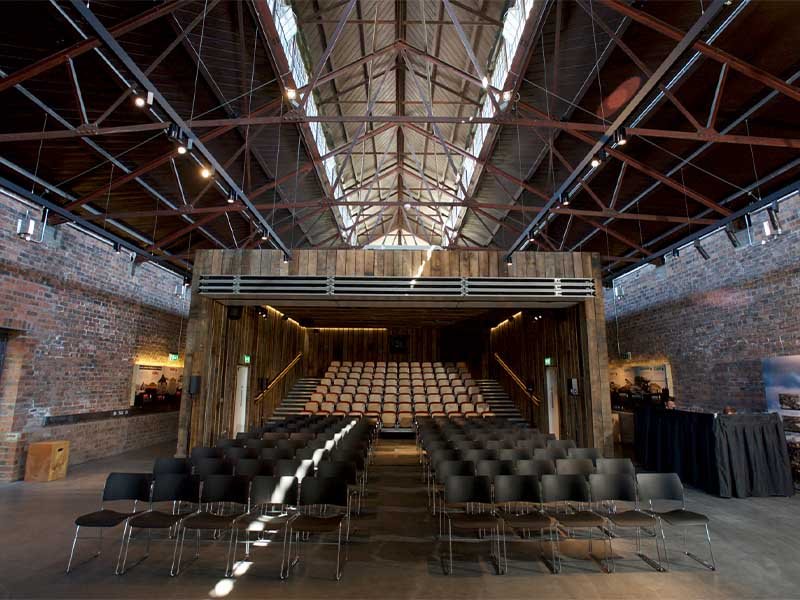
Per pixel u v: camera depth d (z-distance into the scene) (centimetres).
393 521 553
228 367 1015
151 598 353
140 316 1147
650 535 505
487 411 1370
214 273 888
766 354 839
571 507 604
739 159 752
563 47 673
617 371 1404
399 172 1631
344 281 885
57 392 866
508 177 982
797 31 506
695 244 998
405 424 1334
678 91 638
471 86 1032
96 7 515
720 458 680
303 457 634
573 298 902
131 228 1038
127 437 1088
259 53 683
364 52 987
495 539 490
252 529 408
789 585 378
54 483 746
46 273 835
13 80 477
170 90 688
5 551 445
